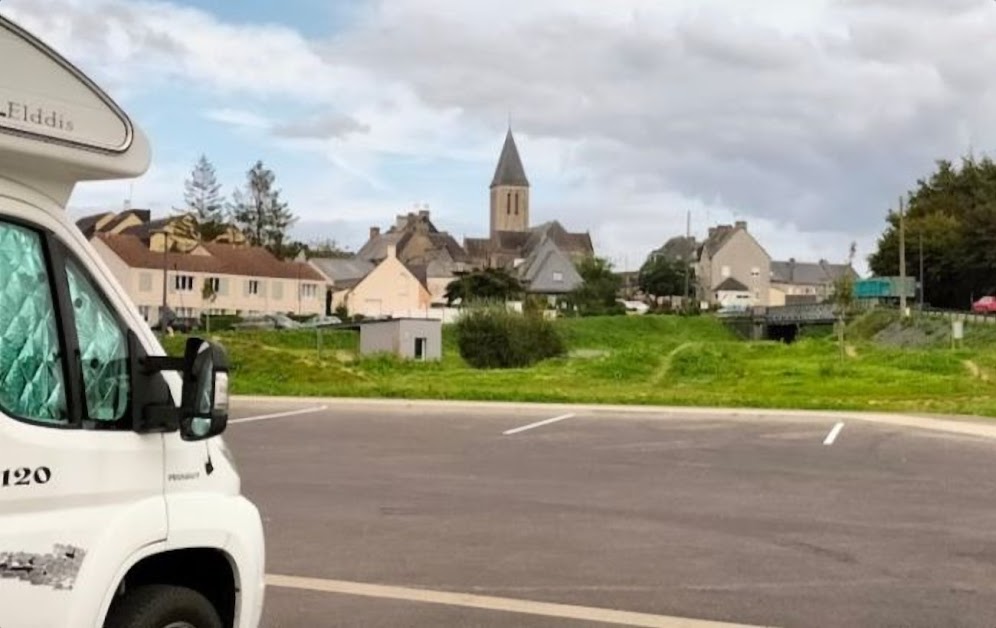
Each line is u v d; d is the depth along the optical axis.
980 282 105.50
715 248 153.50
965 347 60.72
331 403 26.81
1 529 3.62
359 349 56.97
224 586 4.79
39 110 3.80
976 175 113.88
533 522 11.11
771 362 46.00
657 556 9.51
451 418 23.33
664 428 21.41
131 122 4.17
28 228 3.91
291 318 90.38
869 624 7.43
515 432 20.50
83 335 4.07
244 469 14.98
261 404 26.62
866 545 10.16
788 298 148.12
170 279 93.69
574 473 14.95
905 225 104.75
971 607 7.91
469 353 54.50
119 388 4.15
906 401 28.98
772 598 8.09
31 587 3.70
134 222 111.81
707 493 13.25
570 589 8.26
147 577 4.54
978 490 13.70
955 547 10.11
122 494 4.09
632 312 113.62
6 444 3.65
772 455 17.20
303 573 8.65
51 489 3.80
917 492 13.51
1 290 3.77
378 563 9.05
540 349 55.44
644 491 13.35
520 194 182.25
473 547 9.78
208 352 4.16
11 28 3.71
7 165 3.82
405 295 118.00
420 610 7.61
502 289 106.31
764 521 11.37
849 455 17.27
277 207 131.38
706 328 99.94
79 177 4.07
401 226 168.38
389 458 16.42
